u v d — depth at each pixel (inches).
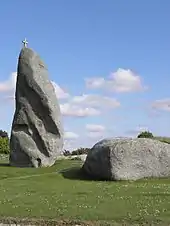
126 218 643.5
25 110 1464.1
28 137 1449.3
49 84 1501.0
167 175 1149.1
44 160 1435.8
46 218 665.6
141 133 2062.0
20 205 751.1
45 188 949.2
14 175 1245.1
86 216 663.1
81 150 2536.9
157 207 704.4
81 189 924.0
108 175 1112.2
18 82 1491.1
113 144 1130.7
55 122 1466.5
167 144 1191.6
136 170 1119.6
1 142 2888.8
